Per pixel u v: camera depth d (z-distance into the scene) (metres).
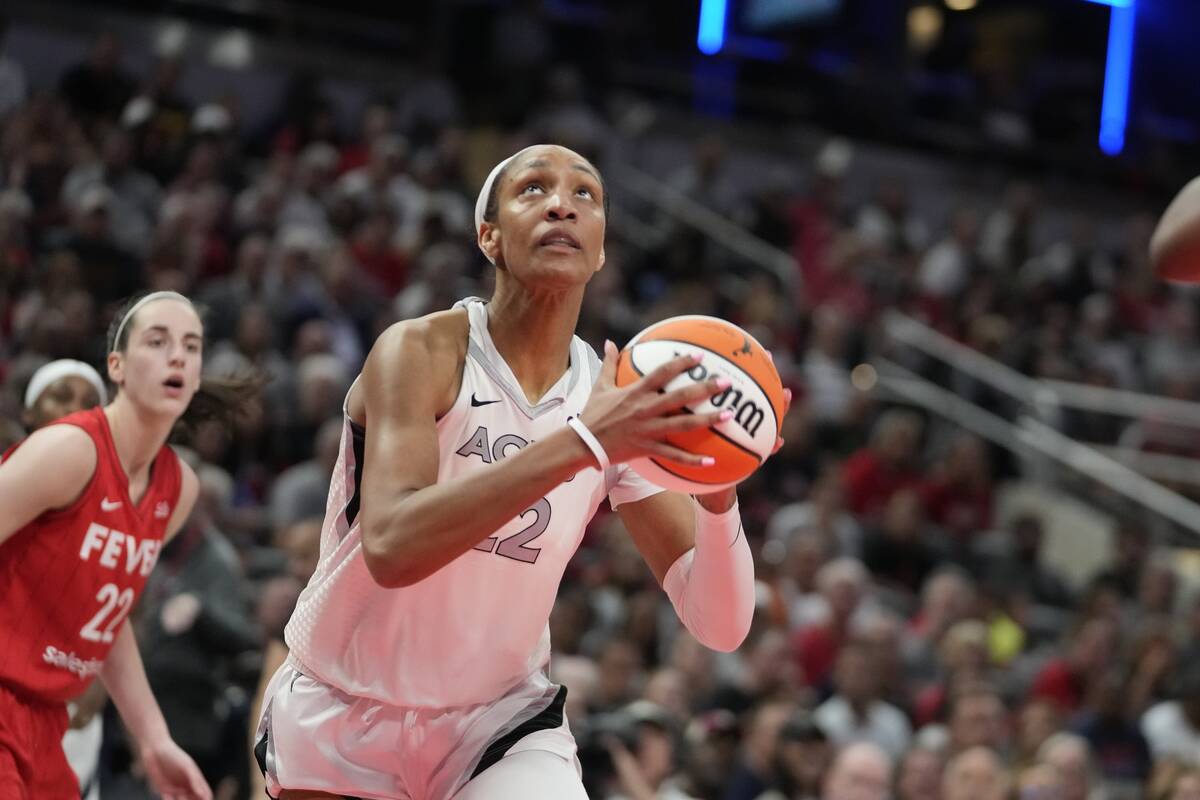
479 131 23.91
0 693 5.58
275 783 5.01
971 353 20.88
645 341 4.25
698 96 27.84
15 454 5.54
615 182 24.05
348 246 18.33
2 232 15.55
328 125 21.45
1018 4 29.61
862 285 21.66
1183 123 29.84
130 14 22.81
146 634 8.50
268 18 24.20
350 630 4.80
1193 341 23.38
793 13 28.80
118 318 5.90
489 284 17.41
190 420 6.43
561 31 26.73
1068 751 11.48
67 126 18.42
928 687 13.32
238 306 15.88
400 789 4.92
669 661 12.73
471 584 4.71
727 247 22.52
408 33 25.41
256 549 12.84
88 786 7.01
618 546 14.02
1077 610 16.36
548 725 4.95
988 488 18.72
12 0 21.69
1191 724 13.62
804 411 17.89
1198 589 17.94
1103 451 20.28
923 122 28.95
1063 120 29.41
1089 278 24.36
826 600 13.81
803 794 10.55
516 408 4.73
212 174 18.44
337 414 14.66
